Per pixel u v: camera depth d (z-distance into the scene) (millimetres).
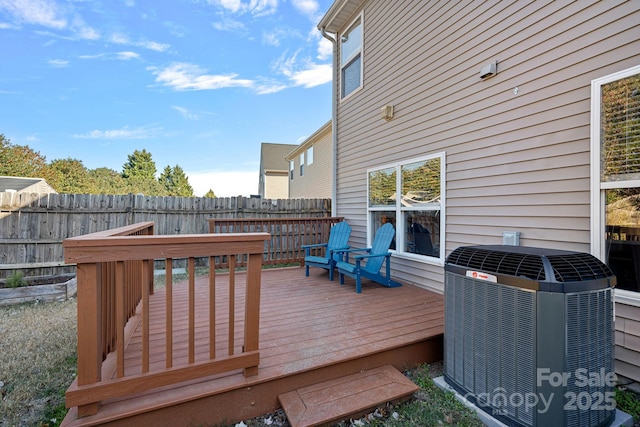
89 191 26969
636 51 2217
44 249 5777
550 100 2746
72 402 1557
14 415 1983
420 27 4281
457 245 3695
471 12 3512
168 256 1752
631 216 2293
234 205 7371
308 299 3650
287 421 1898
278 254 6969
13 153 21609
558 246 2684
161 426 1712
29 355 2742
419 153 4301
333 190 6699
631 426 1894
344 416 1881
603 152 2402
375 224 5391
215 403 1837
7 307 4137
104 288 2008
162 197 6750
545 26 2785
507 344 1849
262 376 1966
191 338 1815
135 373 1807
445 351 2328
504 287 1866
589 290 1703
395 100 4797
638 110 2227
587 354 1695
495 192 3238
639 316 2246
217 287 4293
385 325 2822
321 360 2174
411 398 2154
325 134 13211
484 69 3295
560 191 2672
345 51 6352
